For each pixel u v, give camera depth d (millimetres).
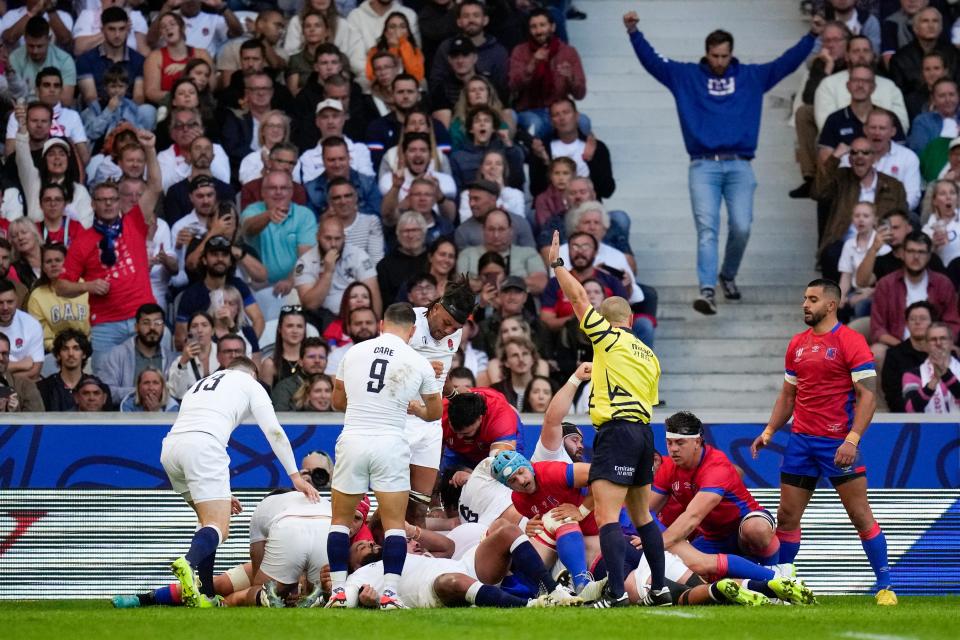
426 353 31562
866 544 31078
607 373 26828
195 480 28562
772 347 47062
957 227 45344
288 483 35906
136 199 44594
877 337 42938
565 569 29406
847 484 30797
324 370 39750
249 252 44625
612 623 23031
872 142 47969
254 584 30703
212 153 46906
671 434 30625
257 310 43656
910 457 36594
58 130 48094
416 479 33094
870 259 44562
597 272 43719
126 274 43844
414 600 28062
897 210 44469
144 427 35812
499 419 32125
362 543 29359
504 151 48125
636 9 57281
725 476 30734
